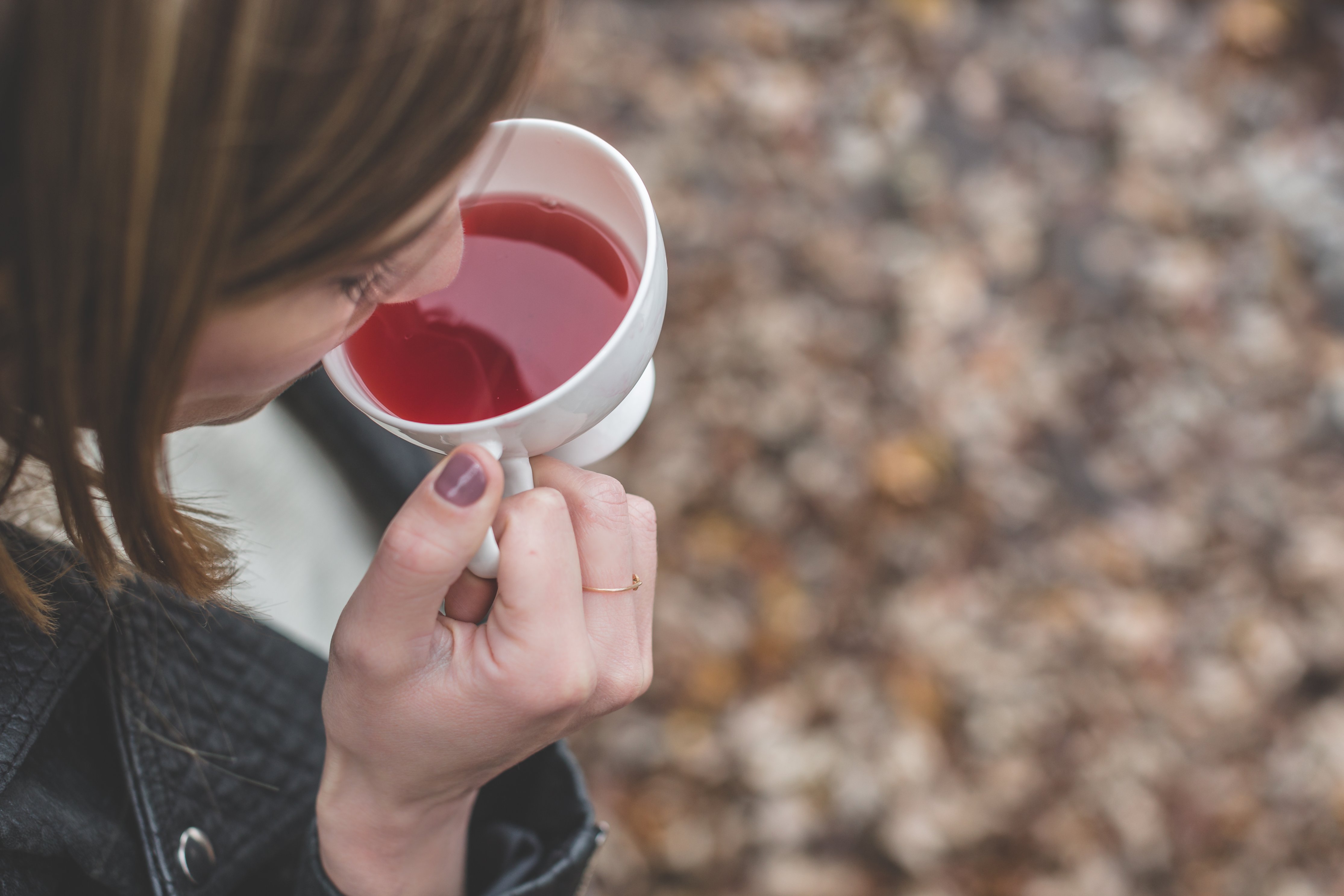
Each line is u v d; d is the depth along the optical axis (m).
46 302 0.43
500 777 0.95
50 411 0.48
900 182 3.18
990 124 3.30
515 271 0.76
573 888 0.90
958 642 2.57
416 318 0.75
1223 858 2.37
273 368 0.54
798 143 3.22
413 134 0.43
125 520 0.55
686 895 2.30
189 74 0.38
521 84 0.45
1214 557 2.69
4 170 0.40
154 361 0.45
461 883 0.90
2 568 0.62
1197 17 3.47
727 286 2.95
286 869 0.96
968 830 2.38
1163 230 3.13
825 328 2.93
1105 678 2.54
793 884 2.32
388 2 0.39
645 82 3.24
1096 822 2.39
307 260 0.45
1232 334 2.97
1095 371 2.92
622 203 0.73
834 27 3.43
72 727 0.78
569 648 0.69
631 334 0.66
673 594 2.58
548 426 0.67
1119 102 3.34
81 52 0.37
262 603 0.97
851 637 2.58
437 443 0.68
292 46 0.39
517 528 0.68
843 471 2.74
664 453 2.72
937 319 2.96
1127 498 2.76
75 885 0.77
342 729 0.72
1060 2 3.49
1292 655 2.57
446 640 0.71
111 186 0.40
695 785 2.41
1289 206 3.16
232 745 0.87
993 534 2.70
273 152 0.41
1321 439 2.84
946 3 3.47
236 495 0.98
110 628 0.77
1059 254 3.09
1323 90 3.34
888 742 2.46
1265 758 2.46
